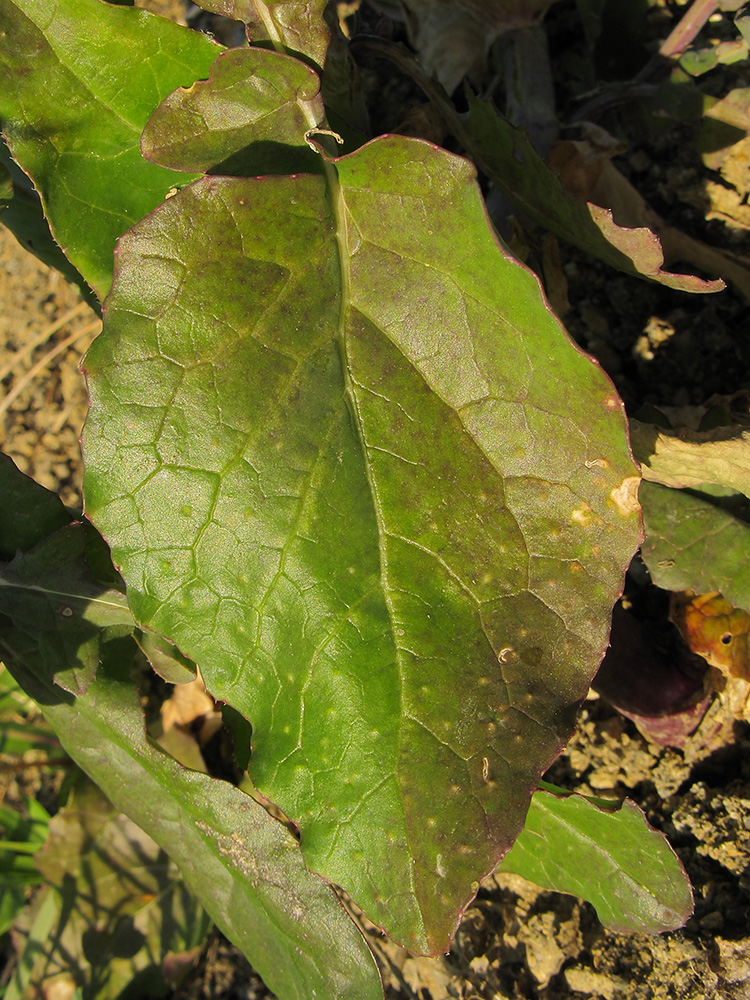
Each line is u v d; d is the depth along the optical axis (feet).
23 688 0.56
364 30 0.77
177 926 0.65
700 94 0.66
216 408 0.46
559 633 0.45
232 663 0.46
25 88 0.52
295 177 0.46
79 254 0.52
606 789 0.61
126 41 0.52
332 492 0.46
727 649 0.56
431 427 0.46
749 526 0.55
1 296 0.89
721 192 0.68
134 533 0.46
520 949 0.57
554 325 0.43
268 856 0.50
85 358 0.45
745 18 0.61
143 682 0.70
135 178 0.52
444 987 0.59
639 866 0.49
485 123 0.56
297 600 0.46
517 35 0.68
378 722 0.45
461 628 0.46
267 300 0.46
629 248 0.49
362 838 0.44
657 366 0.69
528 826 0.53
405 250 0.46
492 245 0.43
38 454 0.87
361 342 0.47
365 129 0.61
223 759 0.69
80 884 0.65
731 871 0.55
